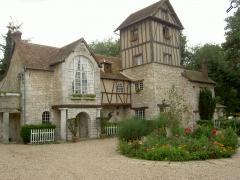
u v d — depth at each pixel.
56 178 8.11
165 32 26.48
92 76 22.22
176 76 26.80
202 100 27.89
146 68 25.14
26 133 18.36
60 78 20.50
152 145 12.29
